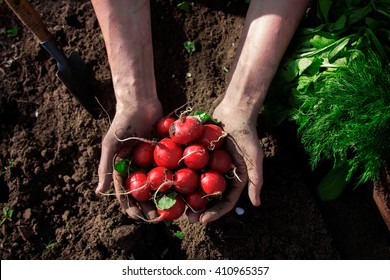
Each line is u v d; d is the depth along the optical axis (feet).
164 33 2.97
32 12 2.55
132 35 2.45
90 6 3.03
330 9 2.64
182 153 2.28
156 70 2.92
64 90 2.94
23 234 2.74
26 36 3.06
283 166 2.74
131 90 2.44
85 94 2.82
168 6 2.99
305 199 2.70
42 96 2.97
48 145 2.88
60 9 3.07
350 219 2.75
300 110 2.48
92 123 2.88
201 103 2.84
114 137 2.37
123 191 2.38
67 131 2.89
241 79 2.45
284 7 2.48
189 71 2.91
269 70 2.46
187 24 2.97
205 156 2.24
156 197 2.26
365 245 2.72
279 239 2.66
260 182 2.33
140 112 2.43
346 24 2.58
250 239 2.64
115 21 2.44
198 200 2.28
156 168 2.24
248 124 2.39
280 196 2.70
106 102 2.88
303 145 2.75
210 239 2.64
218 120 2.47
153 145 2.32
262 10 2.52
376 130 2.31
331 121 2.38
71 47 2.99
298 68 2.55
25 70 3.00
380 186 2.46
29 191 2.80
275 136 2.77
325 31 2.59
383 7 2.56
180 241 2.70
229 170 2.37
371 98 2.33
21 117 2.94
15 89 2.98
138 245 2.69
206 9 2.99
